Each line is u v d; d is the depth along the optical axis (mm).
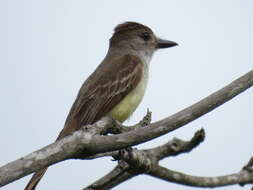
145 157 9602
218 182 9914
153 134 8570
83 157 8289
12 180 7426
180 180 9789
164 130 8656
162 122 8688
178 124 8711
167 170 9742
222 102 9117
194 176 9867
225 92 9117
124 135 8438
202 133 10039
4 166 7434
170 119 8703
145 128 8562
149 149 10102
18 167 7484
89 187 10008
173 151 10070
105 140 8312
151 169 9664
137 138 8438
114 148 8391
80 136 8180
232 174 10039
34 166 7621
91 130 8391
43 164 7730
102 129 9688
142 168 9617
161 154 10094
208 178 9906
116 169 10000
